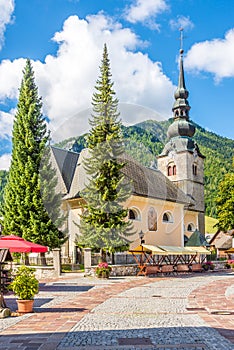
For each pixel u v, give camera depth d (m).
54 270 23.91
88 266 23.75
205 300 13.24
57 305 12.09
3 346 7.09
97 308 11.45
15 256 28.73
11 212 28.38
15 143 29.69
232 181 44.84
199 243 43.09
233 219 44.28
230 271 32.25
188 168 49.22
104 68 21.78
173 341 7.28
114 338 7.56
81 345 7.05
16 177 28.64
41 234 27.19
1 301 10.58
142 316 10.05
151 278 23.41
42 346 7.03
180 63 52.56
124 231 24.38
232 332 8.04
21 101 30.12
